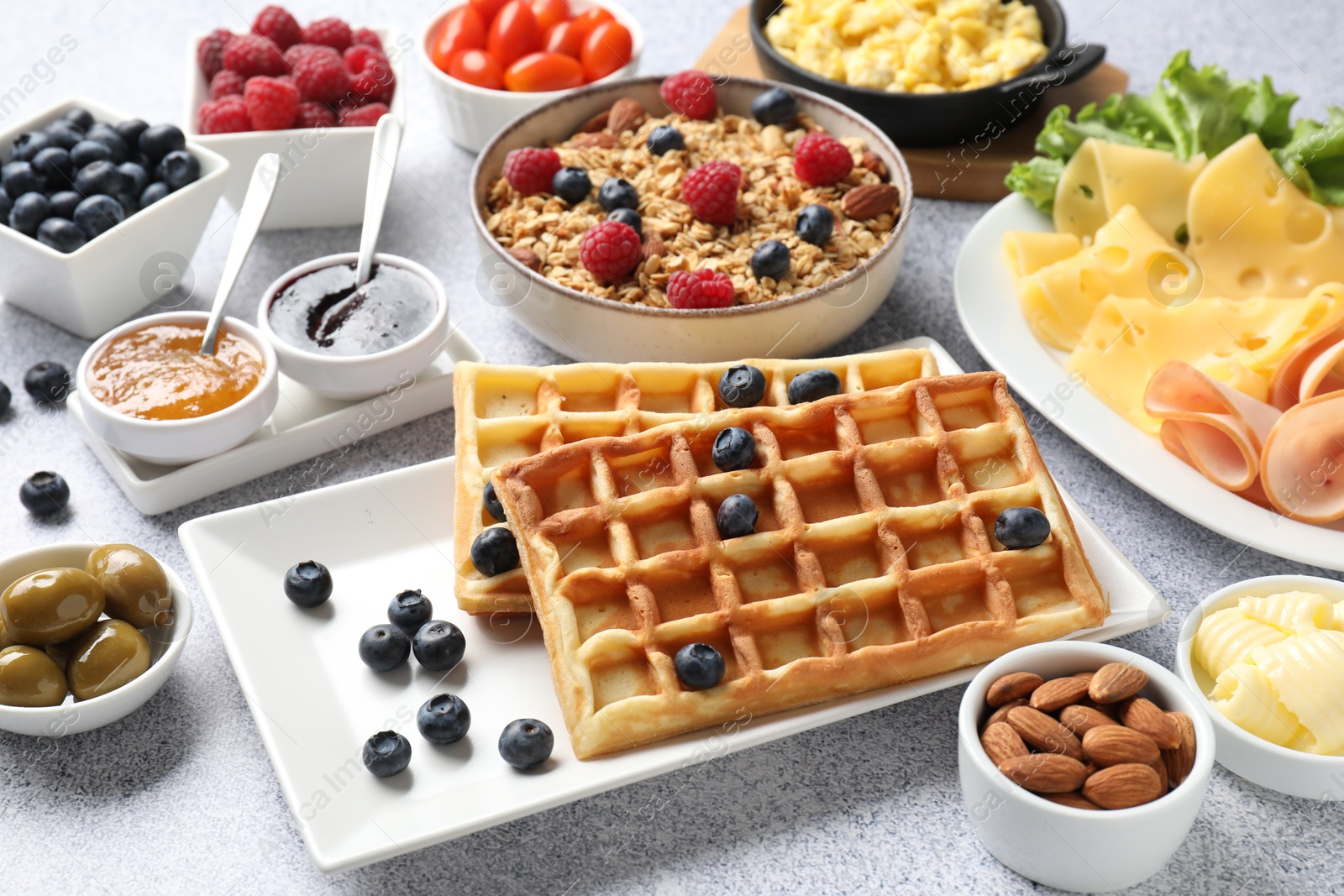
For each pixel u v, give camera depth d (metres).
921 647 0.75
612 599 0.76
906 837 0.74
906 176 0.90
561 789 0.72
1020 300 0.90
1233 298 0.89
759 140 0.94
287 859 0.73
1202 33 1.11
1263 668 0.74
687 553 0.76
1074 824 0.69
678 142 0.92
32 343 0.91
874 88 0.99
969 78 0.99
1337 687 0.73
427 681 0.77
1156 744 0.71
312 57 0.95
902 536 0.78
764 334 0.85
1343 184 0.90
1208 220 0.90
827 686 0.74
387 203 0.99
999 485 0.79
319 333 0.86
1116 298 0.87
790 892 0.72
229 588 0.78
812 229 0.88
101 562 0.76
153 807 0.74
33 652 0.74
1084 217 0.93
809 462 0.78
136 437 0.81
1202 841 0.74
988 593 0.76
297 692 0.76
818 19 1.02
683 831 0.74
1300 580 0.77
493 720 0.76
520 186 0.91
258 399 0.83
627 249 0.86
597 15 1.00
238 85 0.95
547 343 0.89
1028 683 0.72
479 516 0.79
